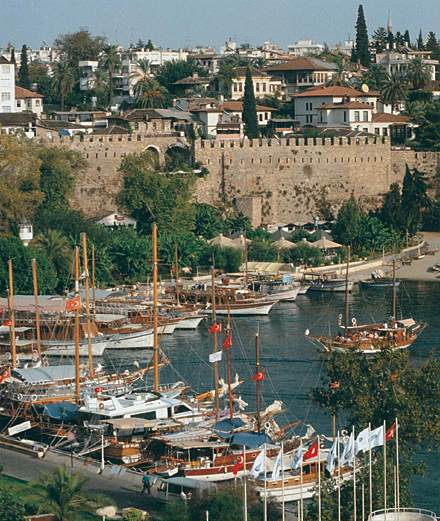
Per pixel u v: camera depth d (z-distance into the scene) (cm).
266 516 16862
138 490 19325
